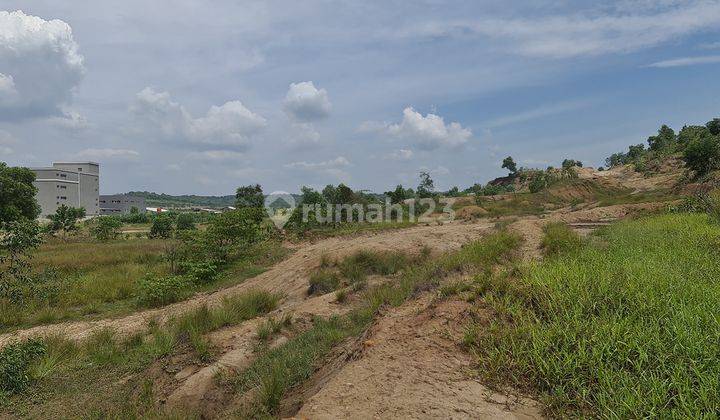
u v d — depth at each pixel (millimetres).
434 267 9250
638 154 91750
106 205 116500
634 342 3814
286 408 4555
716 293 4945
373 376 4023
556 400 3461
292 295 11445
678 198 26531
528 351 4062
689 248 8336
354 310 8359
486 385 3828
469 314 5047
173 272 14773
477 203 46719
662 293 4938
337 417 3396
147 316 10438
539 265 6359
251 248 18703
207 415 5363
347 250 14164
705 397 3068
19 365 6281
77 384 6316
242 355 6750
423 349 4480
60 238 32688
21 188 34844
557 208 41125
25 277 9492
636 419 3049
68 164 102438
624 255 7715
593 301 4789
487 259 8922
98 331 8797
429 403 3502
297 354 6199
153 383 6184
